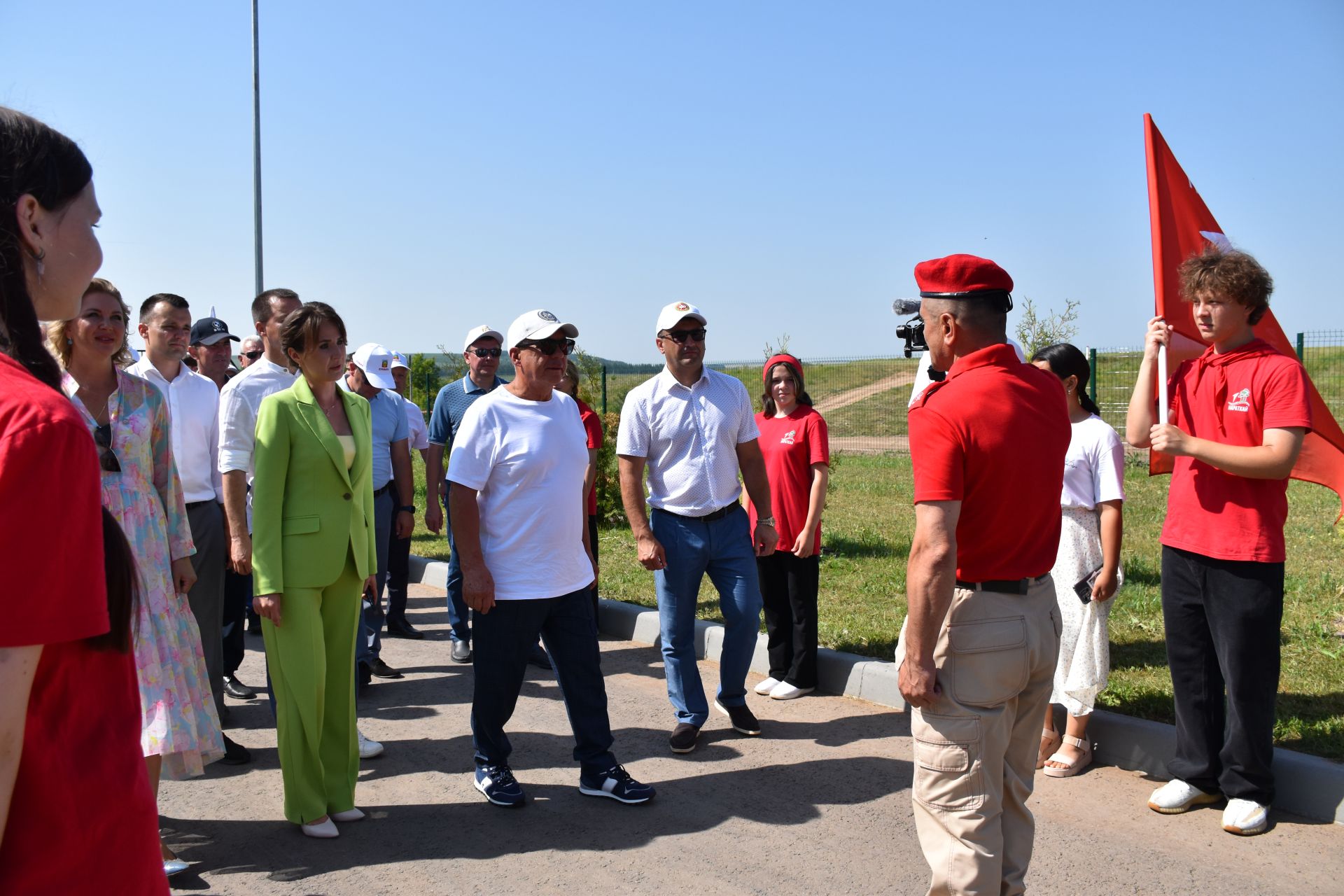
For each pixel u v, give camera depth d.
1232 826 3.83
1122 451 4.32
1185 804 4.03
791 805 4.28
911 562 2.68
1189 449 3.72
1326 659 5.46
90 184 1.40
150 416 3.88
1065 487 4.38
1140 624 6.43
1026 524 2.72
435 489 6.86
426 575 9.34
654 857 3.82
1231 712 3.85
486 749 4.34
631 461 4.95
